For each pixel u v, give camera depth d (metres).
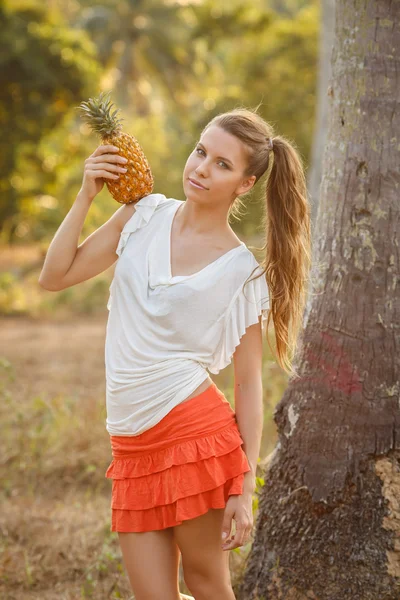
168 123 45.50
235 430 3.43
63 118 22.17
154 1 39.38
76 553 5.67
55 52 20.95
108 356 3.46
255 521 4.60
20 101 21.30
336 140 4.18
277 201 3.64
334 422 4.09
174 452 3.30
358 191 4.06
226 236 3.50
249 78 24.66
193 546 3.39
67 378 10.94
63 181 25.17
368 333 4.04
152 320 3.34
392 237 4.03
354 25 4.07
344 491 4.05
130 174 3.46
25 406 8.81
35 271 25.38
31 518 6.36
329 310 4.14
